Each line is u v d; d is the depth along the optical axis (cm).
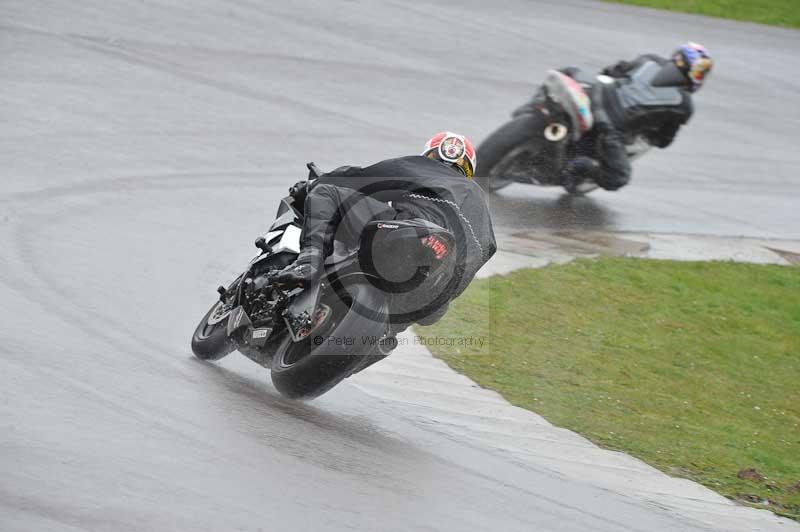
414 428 2180
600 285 3591
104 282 2653
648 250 4072
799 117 6825
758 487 2289
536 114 4062
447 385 2502
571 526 1816
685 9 9394
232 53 5409
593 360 2950
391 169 2069
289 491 1683
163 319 2516
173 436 1808
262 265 2250
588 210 4456
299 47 5794
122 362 2152
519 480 2003
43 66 4594
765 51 8350
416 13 7175
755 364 3247
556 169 4181
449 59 6219
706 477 2289
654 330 3322
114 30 5359
